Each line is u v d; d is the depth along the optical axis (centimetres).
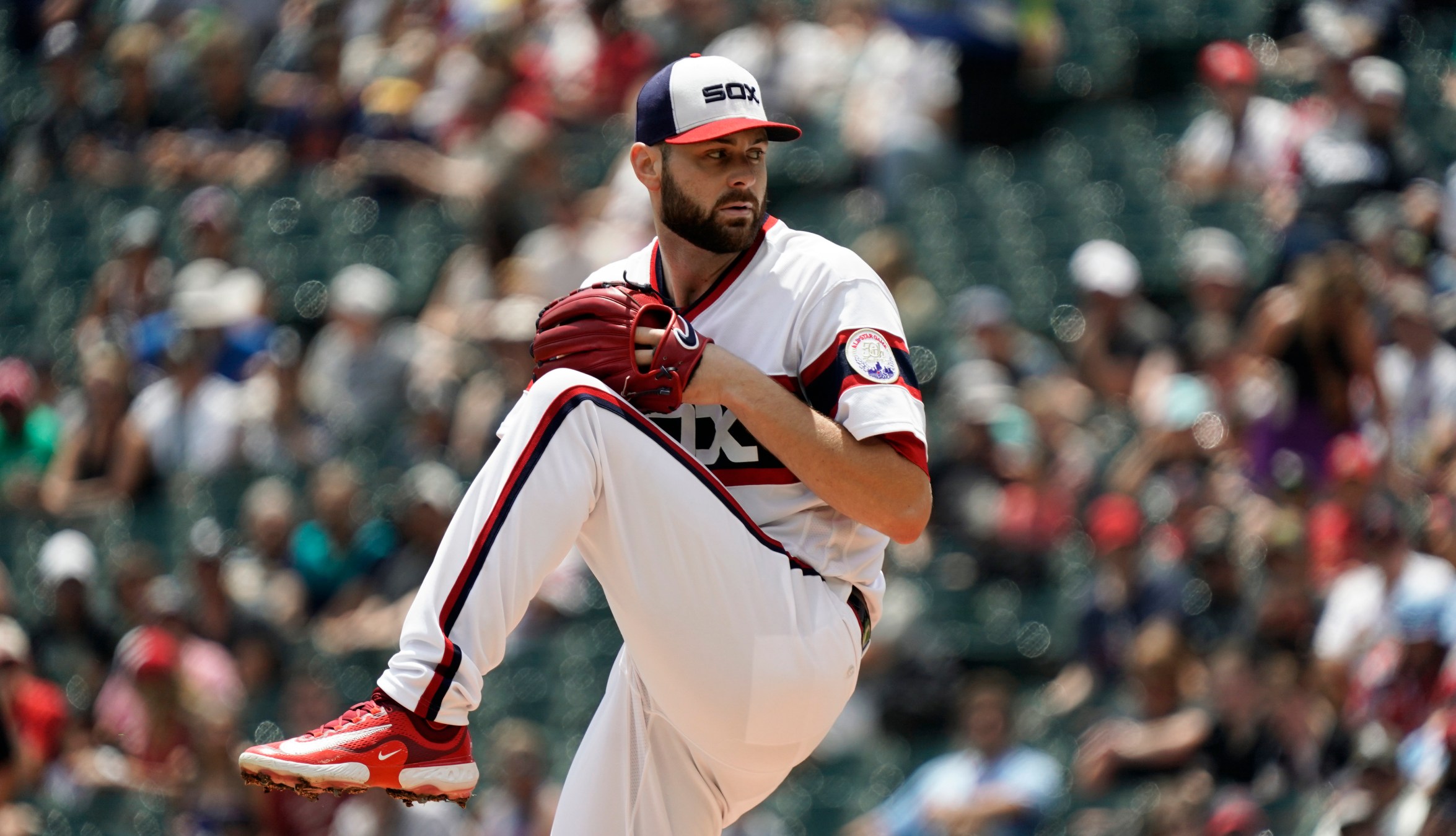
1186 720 2288
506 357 2934
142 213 3538
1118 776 2305
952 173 3516
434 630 897
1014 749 2395
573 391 915
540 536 903
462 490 2841
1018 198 3500
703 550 926
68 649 2683
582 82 3703
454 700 898
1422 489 2570
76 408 3266
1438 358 2736
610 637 2741
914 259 3381
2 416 3164
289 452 3058
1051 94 3722
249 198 3731
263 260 3628
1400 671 2191
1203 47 3903
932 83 3597
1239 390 2709
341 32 3925
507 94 3678
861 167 3522
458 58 3747
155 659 2489
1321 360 2656
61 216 3903
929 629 2622
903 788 2488
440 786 906
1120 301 3023
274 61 3950
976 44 3681
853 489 932
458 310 3188
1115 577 2509
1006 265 3403
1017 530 2708
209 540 2716
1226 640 2356
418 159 3634
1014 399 2864
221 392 3123
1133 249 3434
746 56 3672
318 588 2759
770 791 1062
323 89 3850
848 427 932
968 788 2369
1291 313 2677
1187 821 2180
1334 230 3056
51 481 3120
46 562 2730
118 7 4200
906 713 2561
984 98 3697
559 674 2692
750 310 975
